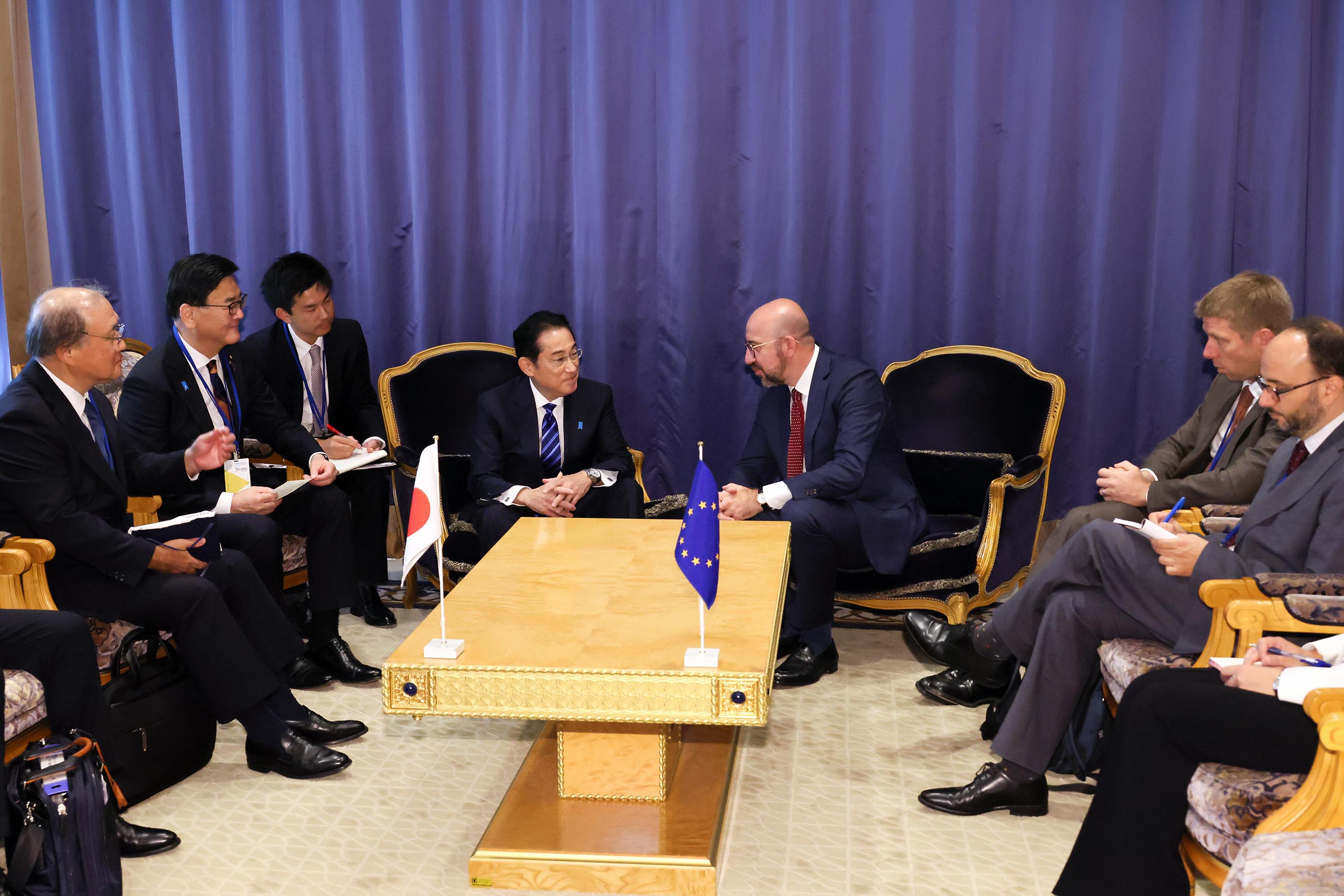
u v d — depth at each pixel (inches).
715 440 187.2
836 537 147.2
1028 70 171.8
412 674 94.3
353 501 161.5
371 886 101.5
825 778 121.0
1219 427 144.5
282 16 181.3
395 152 183.9
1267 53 167.9
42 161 187.9
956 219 176.9
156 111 185.8
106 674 118.4
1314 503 103.2
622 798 107.7
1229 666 91.4
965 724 134.3
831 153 176.7
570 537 135.0
